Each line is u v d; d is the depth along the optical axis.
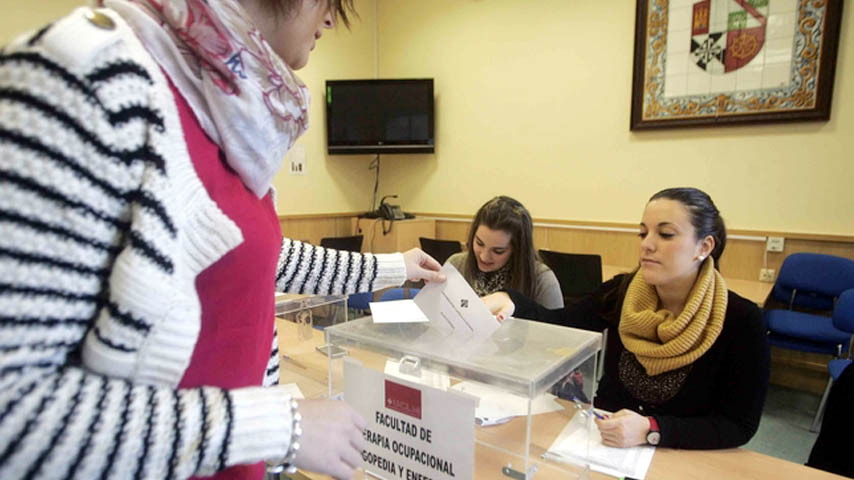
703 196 1.22
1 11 2.54
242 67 0.46
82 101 0.32
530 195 3.75
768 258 2.78
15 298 0.30
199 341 0.47
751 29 2.71
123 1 0.43
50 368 0.34
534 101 3.64
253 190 0.53
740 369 1.12
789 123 2.68
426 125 4.09
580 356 0.72
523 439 0.64
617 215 3.35
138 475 0.33
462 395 0.59
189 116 0.45
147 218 0.36
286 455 0.41
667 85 3.02
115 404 0.34
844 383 1.05
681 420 0.97
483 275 1.91
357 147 4.14
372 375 0.69
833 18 2.49
